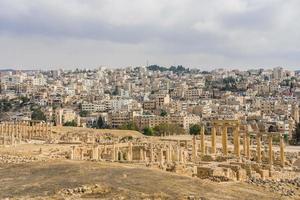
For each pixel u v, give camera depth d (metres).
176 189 105.06
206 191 107.88
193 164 165.62
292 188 144.38
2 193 100.31
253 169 168.12
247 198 107.19
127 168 126.44
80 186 101.56
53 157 180.50
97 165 130.38
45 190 101.06
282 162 199.50
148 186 105.12
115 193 98.19
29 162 141.50
